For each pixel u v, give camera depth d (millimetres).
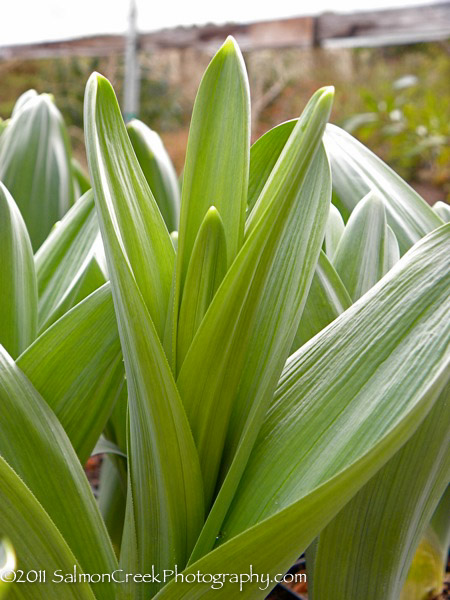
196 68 5020
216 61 386
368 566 424
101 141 381
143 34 4301
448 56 4344
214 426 386
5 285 504
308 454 374
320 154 426
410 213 634
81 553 402
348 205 649
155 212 410
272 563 343
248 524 368
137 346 344
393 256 567
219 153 385
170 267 413
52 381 451
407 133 3166
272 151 499
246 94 385
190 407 380
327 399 388
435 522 591
